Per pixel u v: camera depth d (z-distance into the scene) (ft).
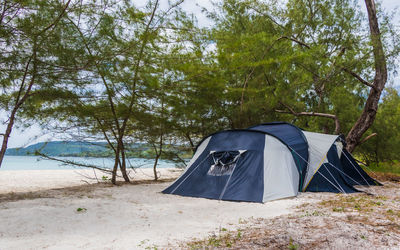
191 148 41.14
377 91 38.11
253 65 34.81
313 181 26.53
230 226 15.05
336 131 42.55
